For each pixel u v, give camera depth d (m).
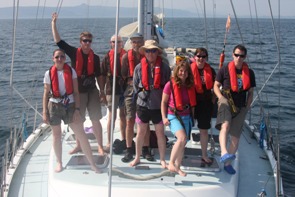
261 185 4.66
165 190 3.94
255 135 6.21
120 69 4.91
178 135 4.16
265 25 93.31
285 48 35.03
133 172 4.30
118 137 5.36
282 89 15.48
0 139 9.27
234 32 56.06
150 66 4.32
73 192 4.03
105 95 5.08
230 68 4.36
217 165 4.44
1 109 12.01
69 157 4.72
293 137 9.40
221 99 4.36
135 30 7.15
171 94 4.20
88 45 4.64
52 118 4.23
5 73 19.11
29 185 4.54
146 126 4.43
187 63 4.14
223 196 4.06
